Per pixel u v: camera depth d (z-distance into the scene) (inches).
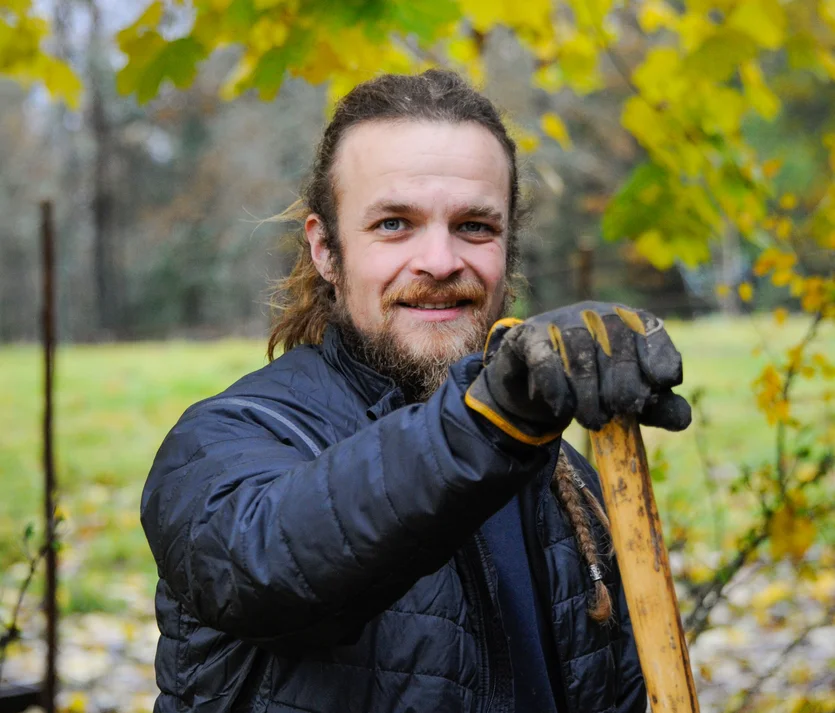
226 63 718.5
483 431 49.6
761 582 190.5
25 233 1501.0
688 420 50.0
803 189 447.8
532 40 127.9
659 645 52.7
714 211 118.6
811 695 153.4
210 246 1304.1
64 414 438.9
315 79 107.3
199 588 55.3
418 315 67.1
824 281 121.0
